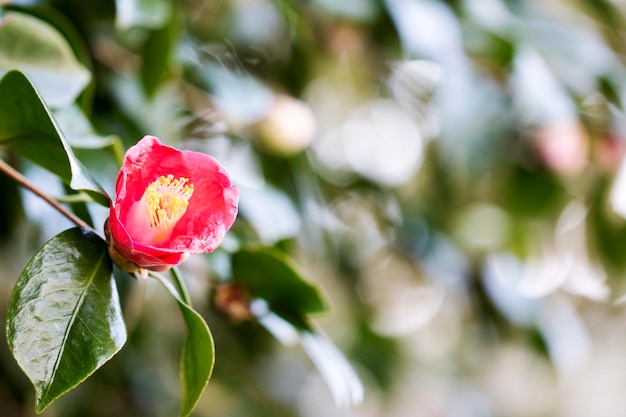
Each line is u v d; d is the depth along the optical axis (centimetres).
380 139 159
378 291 193
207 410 158
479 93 113
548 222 150
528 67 119
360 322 173
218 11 123
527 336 159
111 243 76
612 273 147
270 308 91
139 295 95
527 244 154
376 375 183
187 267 92
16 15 86
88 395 139
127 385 147
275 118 114
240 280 91
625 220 142
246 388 165
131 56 104
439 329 219
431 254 153
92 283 76
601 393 317
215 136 118
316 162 147
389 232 159
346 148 160
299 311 91
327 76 142
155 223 76
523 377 277
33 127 78
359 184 153
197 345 78
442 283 160
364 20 112
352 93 151
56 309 75
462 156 111
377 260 169
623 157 137
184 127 117
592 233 147
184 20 109
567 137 135
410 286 198
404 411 241
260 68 132
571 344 165
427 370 213
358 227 160
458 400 241
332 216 156
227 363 152
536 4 146
